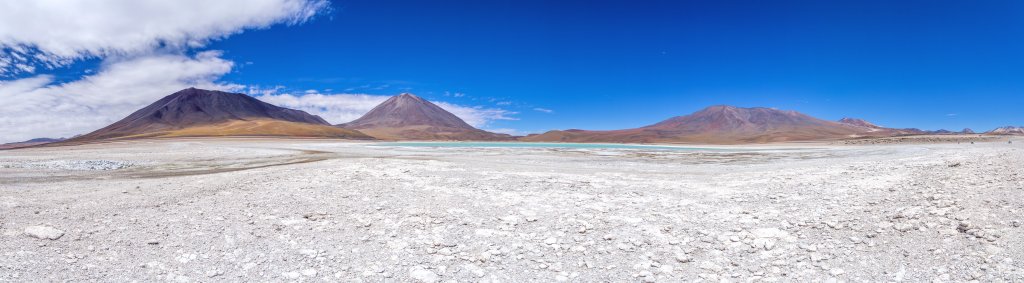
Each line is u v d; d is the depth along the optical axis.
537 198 15.15
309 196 15.20
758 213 12.21
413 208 13.37
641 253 9.18
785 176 20.53
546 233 10.68
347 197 15.13
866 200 13.14
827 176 19.81
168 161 37.19
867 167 23.52
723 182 19.08
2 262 7.82
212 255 8.84
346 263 8.55
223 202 13.81
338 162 26.83
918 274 7.38
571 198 15.16
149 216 11.67
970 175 15.76
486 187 17.53
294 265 8.39
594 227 11.15
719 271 8.09
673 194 15.93
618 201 14.56
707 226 11.05
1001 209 10.05
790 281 7.51
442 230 10.95
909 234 9.23
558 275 8.05
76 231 9.97
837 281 7.40
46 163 33.38
